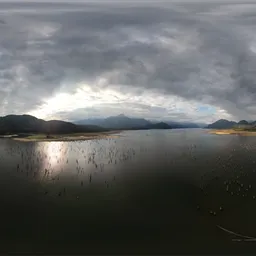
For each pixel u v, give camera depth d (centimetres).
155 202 4603
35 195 4884
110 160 7612
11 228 3775
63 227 3806
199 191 5100
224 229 3772
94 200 4669
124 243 3453
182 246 3400
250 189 5169
